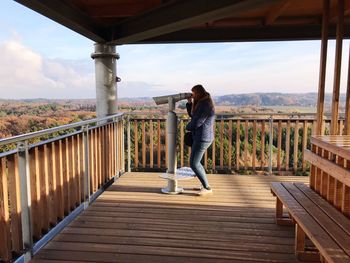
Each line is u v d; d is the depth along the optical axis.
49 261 2.50
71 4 3.64
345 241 1.84
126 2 3.98
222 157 5.48
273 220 3.34
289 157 5.41
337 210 2.39
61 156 3.11
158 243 2.81
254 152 5.39
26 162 2.43
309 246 2.56
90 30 4.32
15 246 2.41
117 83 5.25
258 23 4.87
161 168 5.62
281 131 5.32
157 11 3.89
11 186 2.35
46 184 2.82
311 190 2.99
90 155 3.95
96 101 5.14
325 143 2.54
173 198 4.09
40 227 2.75
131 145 5.70
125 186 4.66
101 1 3.88
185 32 5.19
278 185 3.20
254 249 2.69
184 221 3.32
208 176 5.26
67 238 2.91
